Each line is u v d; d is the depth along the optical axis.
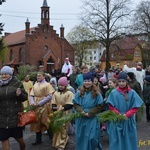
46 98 7.37
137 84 9.79
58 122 6.16
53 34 58.34
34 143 7.80
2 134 5.90
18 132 6.06
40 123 7.52
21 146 6.25
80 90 6.08
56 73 17.88
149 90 10.91
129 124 5.59
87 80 5.99
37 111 7.42
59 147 6.98
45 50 57.31
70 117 5.99
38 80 7.58
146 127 10.01
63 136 7.05
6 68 5.97
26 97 6.04
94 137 5.83
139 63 13.58
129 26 38.75
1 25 33.06
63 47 59.66
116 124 5.52
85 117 5.93
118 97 5.64
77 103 6.06
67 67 13.62
